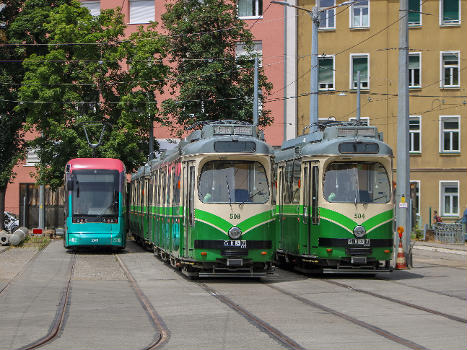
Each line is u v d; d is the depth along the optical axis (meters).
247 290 17.92
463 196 50.19
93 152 41.16
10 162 47.28
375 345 10.42
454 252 33.09
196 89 39.69
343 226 20.59
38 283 19.53
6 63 47.31
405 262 24.22
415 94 50.78
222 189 19.80
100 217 31.61
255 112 36.88
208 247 19.56
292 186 23.00
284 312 13.86
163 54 42.19
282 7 50.09
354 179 20.86
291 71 50.03
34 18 46.59
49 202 53.41
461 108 50.25
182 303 15.30
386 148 20.97
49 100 41.59
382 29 50.31
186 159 20.58
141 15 53.25
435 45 50.44
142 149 44.75
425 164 50.56
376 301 15.62
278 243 24.78
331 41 50.53
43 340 10.85
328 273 22.91
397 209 24.56
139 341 10.81
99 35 42.09
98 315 13.55
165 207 25.09
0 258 28.31
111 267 24.80
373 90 50.47
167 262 26.42
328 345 10.43
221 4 40.72
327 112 50.88
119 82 43.06
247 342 10.70
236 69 41.16
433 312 13.85
